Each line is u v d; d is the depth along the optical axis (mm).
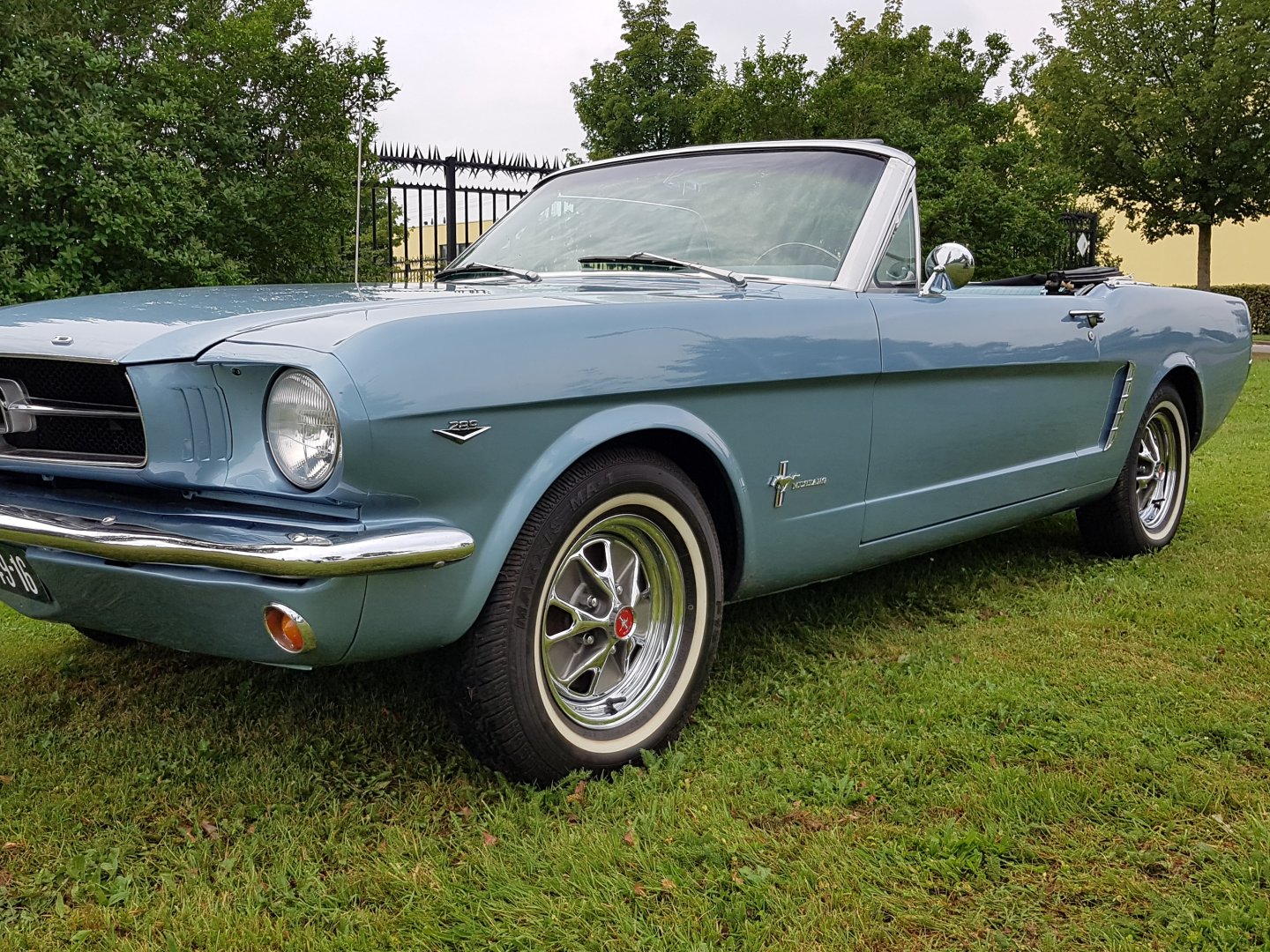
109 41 7285
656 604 2730
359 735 2748
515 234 3773
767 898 2006
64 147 5949
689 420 2598
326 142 7633
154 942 1913
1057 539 4949
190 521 2164
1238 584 4066
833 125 14539
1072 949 1899
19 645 3514
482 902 2021
